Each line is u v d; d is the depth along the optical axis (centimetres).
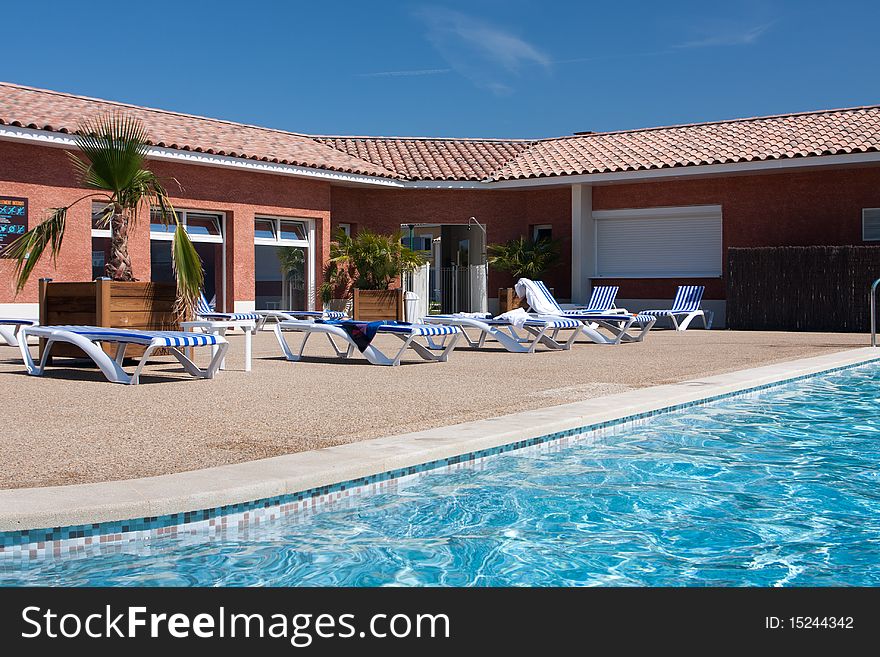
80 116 1834
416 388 880
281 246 2097
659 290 2278
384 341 1617
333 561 397
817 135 2122
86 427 632
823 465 591
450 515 469
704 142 2277
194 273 1109
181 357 992
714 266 2223
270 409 730
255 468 471
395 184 2281
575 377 985
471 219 2405
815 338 1664
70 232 1691
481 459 570
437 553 410
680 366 1112
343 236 2197
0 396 809
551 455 617
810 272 1984
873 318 1309
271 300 2070
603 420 681
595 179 2234
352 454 513
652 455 620
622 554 411
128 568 381
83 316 1111
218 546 414
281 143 2230
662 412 754
